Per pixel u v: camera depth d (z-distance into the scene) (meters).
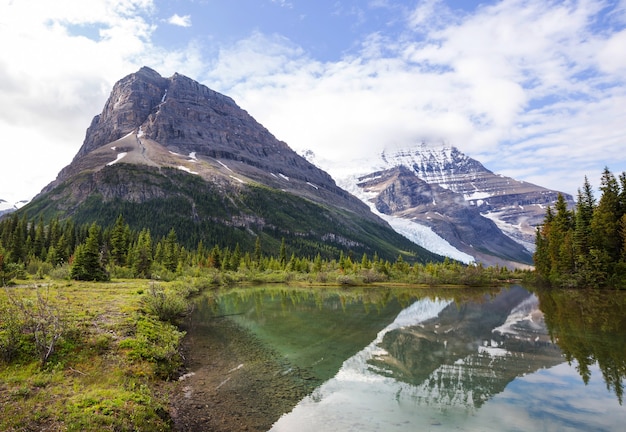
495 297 66.56
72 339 19.00
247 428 14.27
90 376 15.72
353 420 15.54
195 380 19.30
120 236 92.38
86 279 59.81
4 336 16.64
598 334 32.28
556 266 81.19
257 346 28.05
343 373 22.19
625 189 73.31
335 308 51.66
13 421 10.93
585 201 81.19
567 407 17.23
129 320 25.52
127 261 87.69
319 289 85.12
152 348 20.98
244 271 112.56
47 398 12.90
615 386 19.98
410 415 16.19
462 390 19.52
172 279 83.31
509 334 33.44
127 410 13.05
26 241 103.12
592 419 15.96
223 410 15.79
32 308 20.00
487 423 15.51
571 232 78.88
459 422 15.53
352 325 38.38
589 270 71.25
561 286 77.44
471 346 29.27
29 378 14.30
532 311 47.00
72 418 11.59
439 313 47.19
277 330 34.84
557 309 47.81
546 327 36.03
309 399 17.81
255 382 19.78
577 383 20.50
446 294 73.75
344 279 97.69
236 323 37.28
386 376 21.77
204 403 16.34
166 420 13.86
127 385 15.60
